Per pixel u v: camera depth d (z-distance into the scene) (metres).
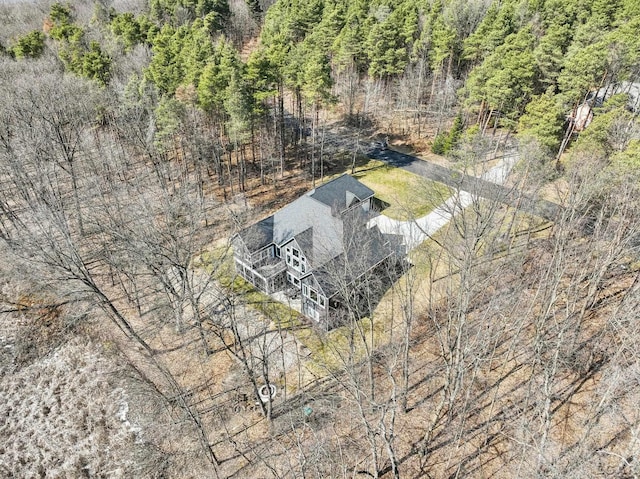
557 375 29.56
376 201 51.03
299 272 39.09
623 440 24.83
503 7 63.16
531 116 42.75
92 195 48.91
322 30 70.88
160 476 27.83
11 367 35.47
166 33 67.75
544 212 42.72
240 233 39.19
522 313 32.59
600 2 60.12
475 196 35.44
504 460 25.72
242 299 39.62
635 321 25.52
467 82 57.03
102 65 57.94
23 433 30.86
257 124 54.66
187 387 32.50
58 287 38.38
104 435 30.33
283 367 31.06
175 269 41.94
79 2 104.50
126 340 36.66
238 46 95.75
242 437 29.06
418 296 37.09
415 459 26.61
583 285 34.22
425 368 31.75
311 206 39.88
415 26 66.44
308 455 26.84
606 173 30.81
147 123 50.56
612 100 42.72
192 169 58.03
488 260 31.89
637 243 33.44
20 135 46.62
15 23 91.88
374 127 68.31
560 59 50.94
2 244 44.00
